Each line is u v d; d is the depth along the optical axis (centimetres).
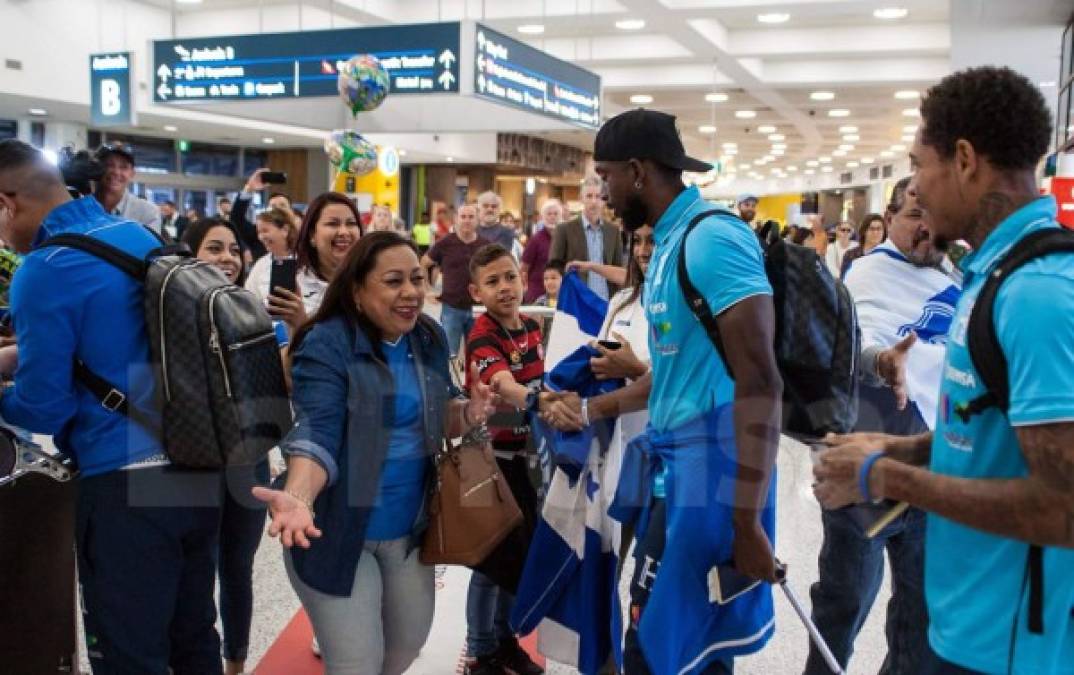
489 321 273
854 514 219
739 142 2284
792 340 189
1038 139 127
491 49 584
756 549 184
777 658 298
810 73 1230
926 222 143
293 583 202
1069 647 127
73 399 196
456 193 2336
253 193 480
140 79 1229
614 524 230
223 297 200
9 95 1105
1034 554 126
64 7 1145
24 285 191
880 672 243
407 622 220
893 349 228
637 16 984
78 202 207
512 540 245
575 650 241
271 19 1154
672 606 187
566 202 3062
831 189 3472
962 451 132
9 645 223
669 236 189
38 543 226
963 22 773
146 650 202
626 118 194
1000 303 122
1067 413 113
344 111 695
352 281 202
